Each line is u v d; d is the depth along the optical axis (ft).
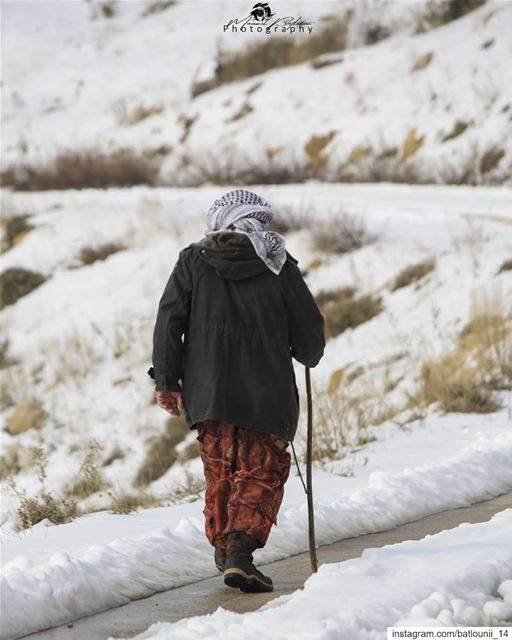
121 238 296.51
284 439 58.39
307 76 396.98
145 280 272.10
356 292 229.25
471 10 390.63
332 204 282.97
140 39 531.50
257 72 428.97
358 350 203.92
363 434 122.31
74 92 498.69
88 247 294.25
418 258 230.07
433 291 214.07
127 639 49.24
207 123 404.36
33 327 266.57
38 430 221.25
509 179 288.71
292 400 58.70
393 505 77.87
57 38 561.84
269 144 370.12
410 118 338.95
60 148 440.04
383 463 101.60
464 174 298.15
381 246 242.99
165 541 65.05
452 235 237.66
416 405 146.10
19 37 572.51
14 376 243.81
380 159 329.52
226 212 59.82
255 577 56.18
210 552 66.23
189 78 458.91
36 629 51.90
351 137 346.13
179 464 180.14
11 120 485.56
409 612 47.37
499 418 127.75
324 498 81.46
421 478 83.87
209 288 58.23
